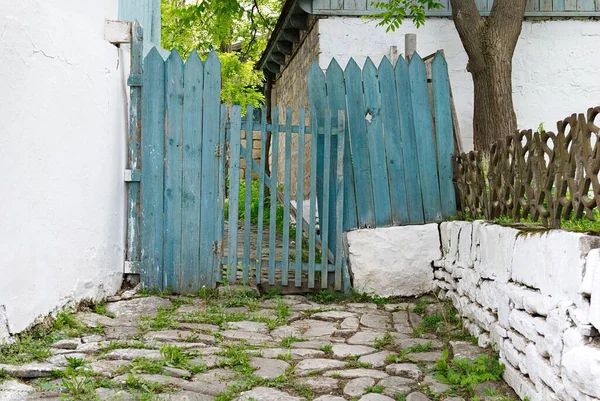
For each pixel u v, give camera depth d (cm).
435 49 944
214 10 1144
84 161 559
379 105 720
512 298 405
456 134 727
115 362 419
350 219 713
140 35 680
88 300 575
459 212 715
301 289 702
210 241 684
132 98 682
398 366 441
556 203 380
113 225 639
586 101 956
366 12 930
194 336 500
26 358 410
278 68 1522
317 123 708
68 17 525
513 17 804
